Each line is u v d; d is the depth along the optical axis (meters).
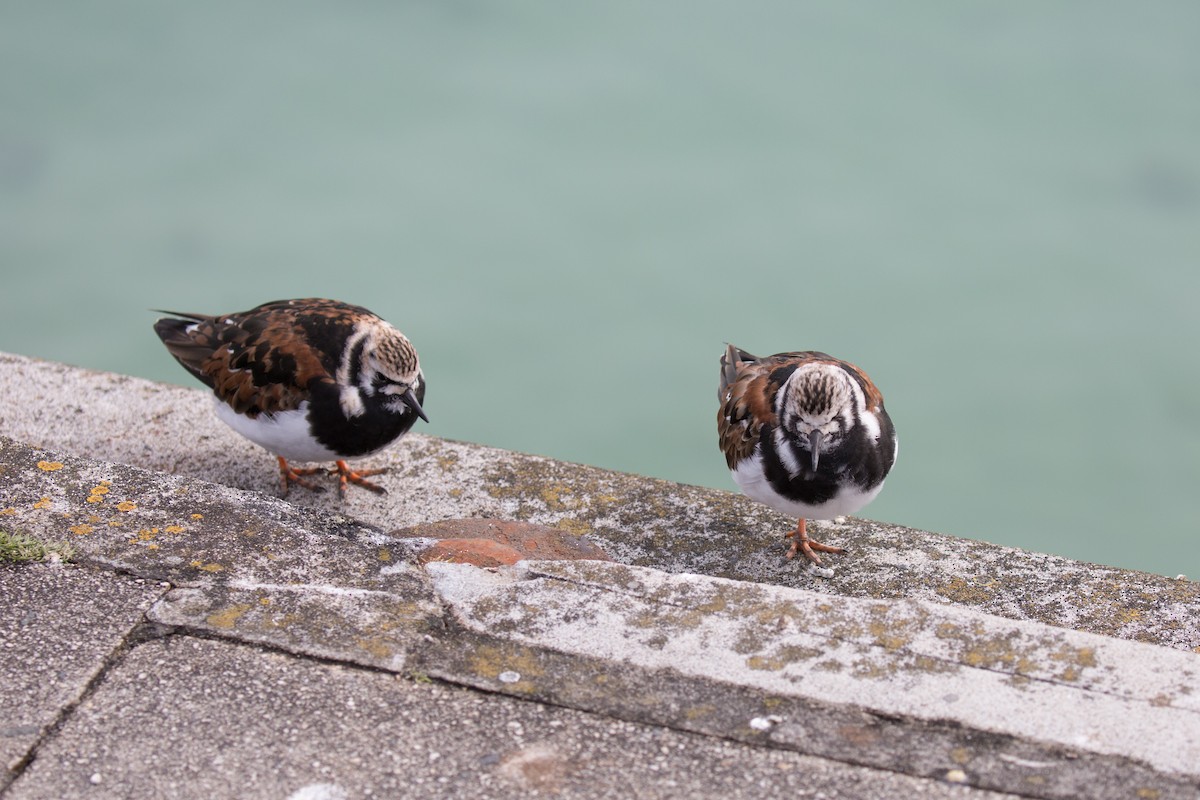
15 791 4.79
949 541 8.00
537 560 6.22
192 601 5.80
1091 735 5.02
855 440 7.68
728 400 8.28
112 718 5.14
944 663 5.41
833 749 5.03
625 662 5.50
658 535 8.16
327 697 5.29
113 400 9.45
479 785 4.88
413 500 8.56
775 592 5.88
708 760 5.00
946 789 4.82
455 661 5.52
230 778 4.88
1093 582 7.45
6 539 6.06
